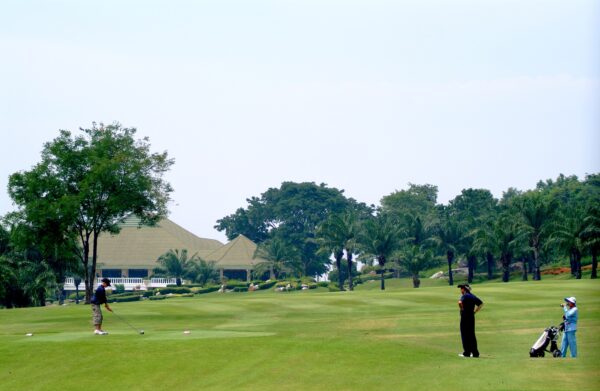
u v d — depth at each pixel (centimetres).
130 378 2411
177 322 4700
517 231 11219
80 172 6662
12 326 4675
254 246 16225
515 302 5175
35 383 2402
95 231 6850
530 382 2169
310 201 18700
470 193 17250
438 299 5762
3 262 8600
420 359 2592
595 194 15800
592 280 7169
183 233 17162
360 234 12556
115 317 5038
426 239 12888
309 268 17975
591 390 2056
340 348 2730
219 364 2527
